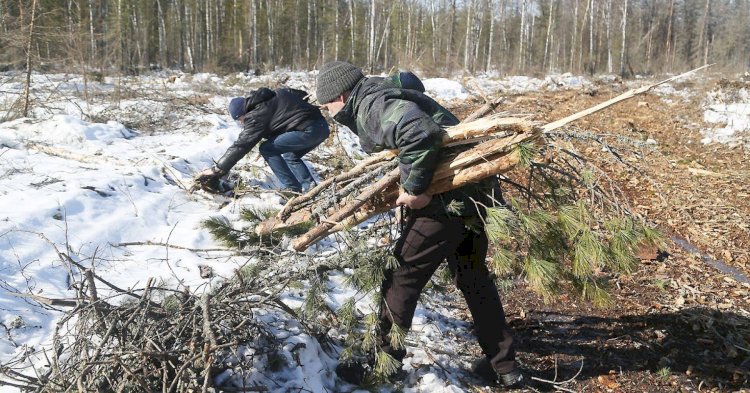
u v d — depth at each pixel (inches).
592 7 1497.3
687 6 1998.0
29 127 272.5
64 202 175.5
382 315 123.3
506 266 113.6
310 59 1621.6
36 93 366.9
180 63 1491.1
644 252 219.3
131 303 113.7
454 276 129.2
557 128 107.7
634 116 526.9
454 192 115.3
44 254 150.1
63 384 99.2
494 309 126.4
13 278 137.0
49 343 120.3
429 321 155.6
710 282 202.4
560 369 142.3
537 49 1766.7
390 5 1416.1
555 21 1733.5
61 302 113.7
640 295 186.9
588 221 119.4
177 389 99.4
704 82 658.2
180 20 1531.7
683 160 378.3
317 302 127.2
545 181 125.0
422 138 104.3
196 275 154.8
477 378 135.6
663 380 139.9
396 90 113.0
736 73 801.6
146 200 194.1
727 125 472.1
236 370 110.7
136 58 1272.1
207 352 98.0
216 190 214.8
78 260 151.9
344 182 141.9
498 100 138.3
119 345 105.3
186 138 295.0
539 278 116.0
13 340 119.6
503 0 1653.5
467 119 137.6
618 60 1622.8
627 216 120.5
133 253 164.4
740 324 169.6
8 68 413.1
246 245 157.3
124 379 99.2
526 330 160.4
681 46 1894.7
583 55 1648.6
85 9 1021.2
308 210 143.3
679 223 265.6
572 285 131.2
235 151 209.2
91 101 372.5
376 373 122.6
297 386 115.4
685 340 159.2
